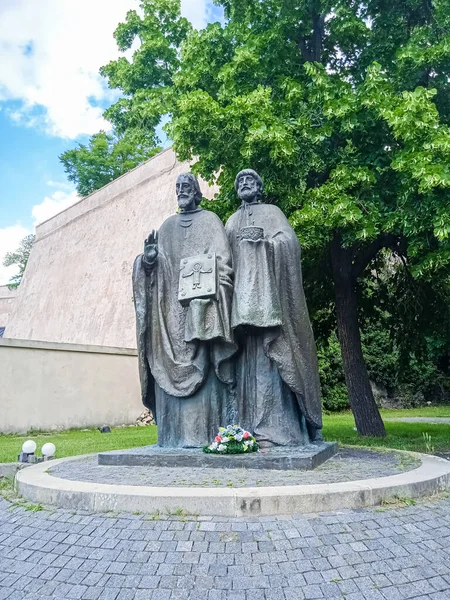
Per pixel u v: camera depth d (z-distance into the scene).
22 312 37.16
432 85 11.44
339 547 3.72
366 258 12.69
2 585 3.61
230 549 3.67
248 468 5.50
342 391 26.00
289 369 6.35
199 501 4.12
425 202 9.51
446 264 10.34
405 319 14.30
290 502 4.14
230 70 11.48
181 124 10.73
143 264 7.05
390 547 3.77
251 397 6.61
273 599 3.24
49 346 17.50
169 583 3.39
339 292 12.54
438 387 29.22
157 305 7.02
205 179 11.92
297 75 11.93
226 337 6.49
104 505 4.31
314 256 12.16
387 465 5.77
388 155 10.88
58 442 12.67
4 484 6.09
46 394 17.27
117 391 19.27
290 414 6.49
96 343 27.23
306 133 10.51
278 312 6.36
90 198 32.88
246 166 10.63
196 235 7.16
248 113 10.30
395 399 28.06
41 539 4.07
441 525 4.17
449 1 10.84
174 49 18.25
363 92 10.38
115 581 3.46
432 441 11.57
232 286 6.74
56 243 35.75
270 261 6.57
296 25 12.38
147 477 5.11
